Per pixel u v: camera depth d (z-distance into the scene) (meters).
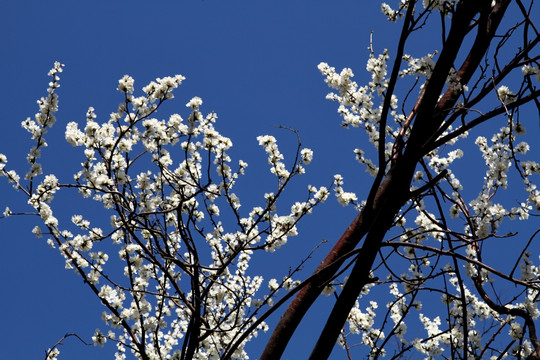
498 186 4.00
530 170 4.11
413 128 2.98
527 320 3.32
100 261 4.88
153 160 4.60
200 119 4.41
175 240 4.96
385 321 3.92
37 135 4.77
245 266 5.46
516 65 3.28
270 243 4.39
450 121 3.06
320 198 4.70
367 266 3.05
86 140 4.52
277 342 3.32
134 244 4.60
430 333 5.06
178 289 4.11
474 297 5.24
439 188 3.75
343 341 4.62
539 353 3.09
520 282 3.02
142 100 4.54
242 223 4.97
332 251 3.42
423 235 4.49
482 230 3.71
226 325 5.27
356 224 3.43
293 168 4.46
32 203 4.66
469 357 4.33
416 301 4.67
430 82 2.93
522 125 4.11
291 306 3.39
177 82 4.55
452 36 2.88
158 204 4.76
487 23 3.36
